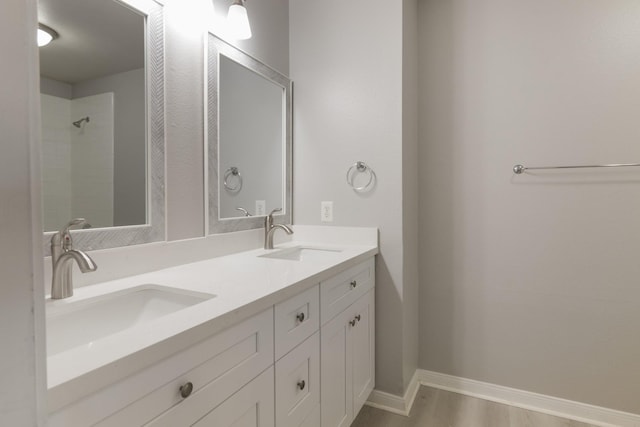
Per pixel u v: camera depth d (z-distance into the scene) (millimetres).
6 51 287
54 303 890
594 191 1822
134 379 619
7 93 287
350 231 1997
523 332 1980
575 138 1851
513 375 2006
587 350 1849
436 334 2186
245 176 1772
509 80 1988
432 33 2170
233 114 1688
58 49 1038
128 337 670
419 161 2211
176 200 1386
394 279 1907
